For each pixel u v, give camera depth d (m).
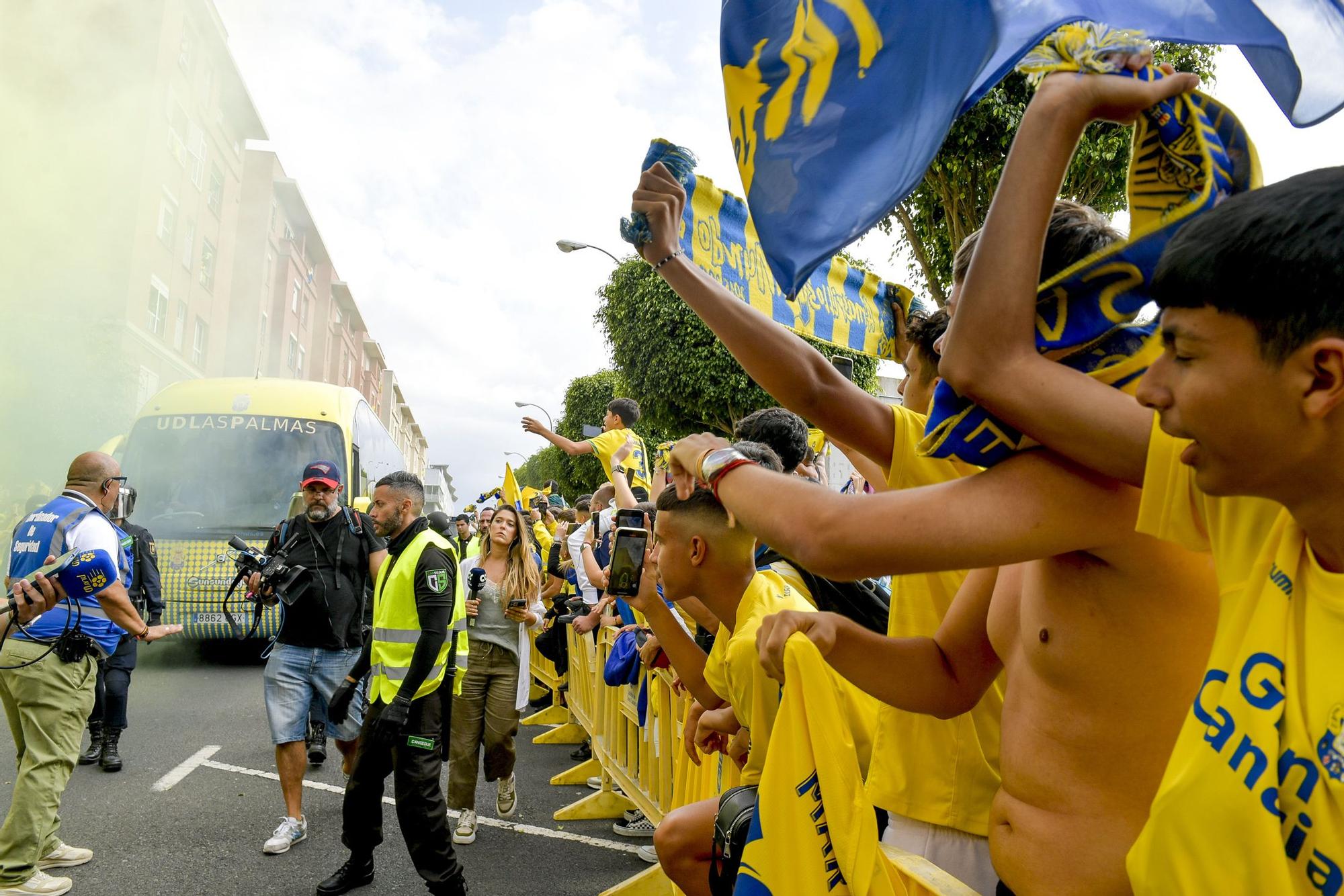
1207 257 0.70
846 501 1.03
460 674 4.35
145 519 9.19
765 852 1.36
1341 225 0.65
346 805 3.66
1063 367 0.93
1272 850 0.69
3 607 3.48
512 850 4.37
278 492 9.48
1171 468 0.87
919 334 1.97
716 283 1.74
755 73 1.28
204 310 29.48
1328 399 0.66
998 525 0.95
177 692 8.03
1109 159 5.50
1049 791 1.07
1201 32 0.93
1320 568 0.72
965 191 7.11
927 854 1.78
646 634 3.77
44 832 3.67
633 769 4.30
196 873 3.96
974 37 0.97
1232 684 0.76
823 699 1.35
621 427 4.93
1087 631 1.02
